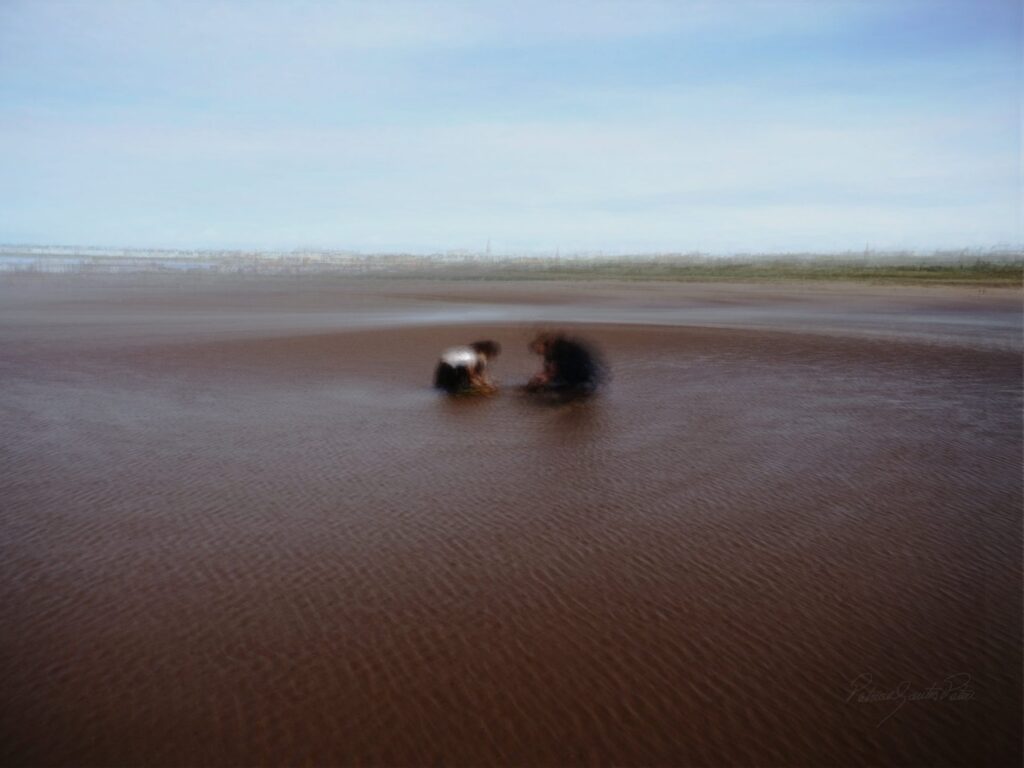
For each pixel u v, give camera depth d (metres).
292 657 5.48
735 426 12.27
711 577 6.77
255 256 185.00
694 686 5.16
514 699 5.02
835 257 175.62
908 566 7.00
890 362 18.92
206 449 10.79
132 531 7.75
